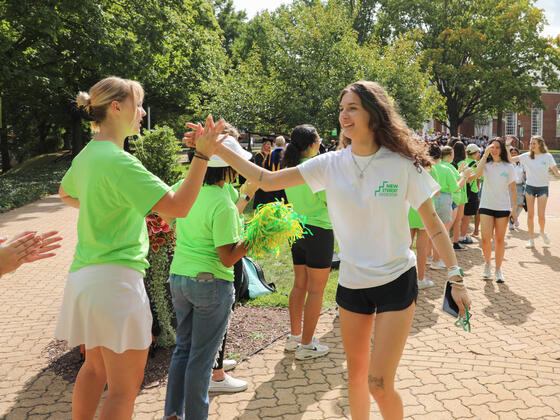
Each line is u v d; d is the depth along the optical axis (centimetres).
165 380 348
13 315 495
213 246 265
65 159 2886
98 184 203
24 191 1616
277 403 317
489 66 3362
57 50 1959
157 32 2088
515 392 326
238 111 1988
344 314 239
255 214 278
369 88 229
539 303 530
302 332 389
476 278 634
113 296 203
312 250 369
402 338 222
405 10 3528
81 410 222
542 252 782
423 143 239
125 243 210
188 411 259
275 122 2023
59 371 365
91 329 203
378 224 230
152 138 429
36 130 3312
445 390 330
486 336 436
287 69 2019
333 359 385
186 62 2616
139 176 203
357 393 245
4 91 1948
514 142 1005
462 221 870
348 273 236
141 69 1998
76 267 210
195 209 265
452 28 3481
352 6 3650
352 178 233
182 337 278
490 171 606
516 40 3419
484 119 4644
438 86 3569
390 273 227
